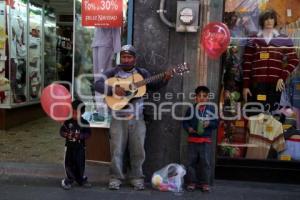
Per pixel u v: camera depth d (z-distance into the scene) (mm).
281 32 5254
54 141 7098
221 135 5371
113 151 4934
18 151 6398
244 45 5293
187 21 4797
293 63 5289
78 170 5000
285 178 5277
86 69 5742
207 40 4707
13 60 7719
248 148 5395
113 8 5246
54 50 10039
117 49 5441
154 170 5188
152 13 4996
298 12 5203
